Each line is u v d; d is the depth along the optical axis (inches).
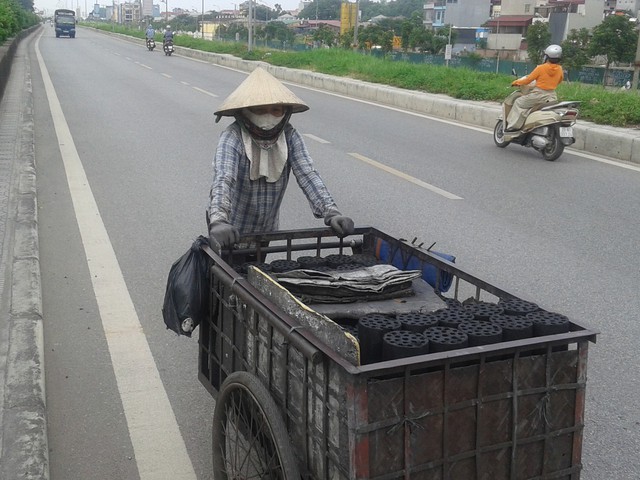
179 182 339.9
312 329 89.1
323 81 844.0
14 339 164.1
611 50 1395.2
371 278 111.2
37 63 1128.8
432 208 301.4
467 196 324.2
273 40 1894.7
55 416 140.7
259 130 130.3
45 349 168.2
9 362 152.6
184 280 120.0
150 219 278.1
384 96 705.6
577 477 94.6
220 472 112.3
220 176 126.0
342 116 595.2
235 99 127.6
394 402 81.4
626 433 138.1
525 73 1047.6
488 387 86.7
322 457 86.7
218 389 122.0
